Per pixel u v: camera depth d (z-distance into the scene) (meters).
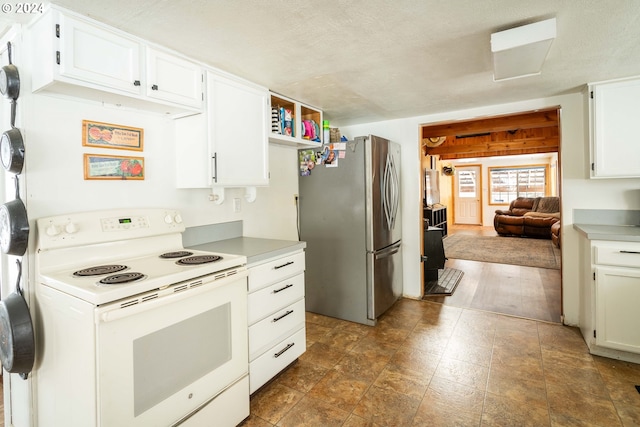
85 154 1.67
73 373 1.27
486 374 2.17
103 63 1.47
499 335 2.74
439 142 6.06
